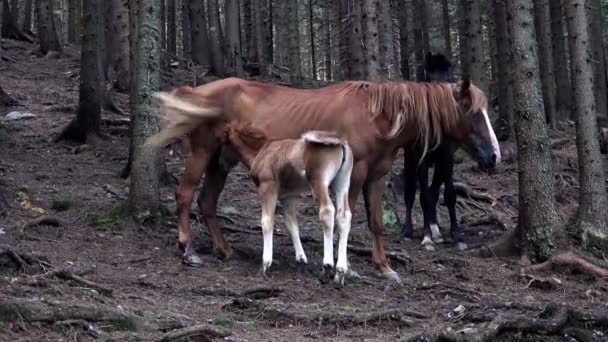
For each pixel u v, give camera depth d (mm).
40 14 22828
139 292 5930
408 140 7367
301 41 43375
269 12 31688
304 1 37750
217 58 22359
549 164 8125
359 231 9242
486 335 4996
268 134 7121
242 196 11031
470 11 16109
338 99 7113
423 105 7262
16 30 25016
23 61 21297
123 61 17500
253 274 6914
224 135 7270
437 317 5703
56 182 10367
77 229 7973
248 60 26859
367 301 6160
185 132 7246
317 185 6430
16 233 7383
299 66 21641
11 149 12062
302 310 5500
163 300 5738
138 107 8289
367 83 7285
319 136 6371
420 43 24031
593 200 8555
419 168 8898
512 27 8156
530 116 8102
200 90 7270
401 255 7824
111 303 5254
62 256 6855
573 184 12789
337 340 4984
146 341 4406
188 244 7219
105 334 4520
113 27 18594
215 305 5684
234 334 4836
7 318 4406
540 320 5301
